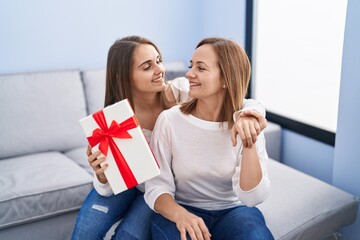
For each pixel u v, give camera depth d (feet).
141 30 8.58
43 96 7.08
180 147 4.06
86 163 6.58
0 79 6.90
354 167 5.53
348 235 5.71
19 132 6.84
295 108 7.48
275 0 7.57
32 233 5.65
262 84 8.24
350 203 5.24
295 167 7.39
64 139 7.20
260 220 3.93
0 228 5.37
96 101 7.61
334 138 6.38
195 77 3.90
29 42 7.54
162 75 4.54
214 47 3.88
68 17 7.77
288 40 7.39
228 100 3.99
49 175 5.91
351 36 5.25
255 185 3.74
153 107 4.82
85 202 4.58
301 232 4.80
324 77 6.75
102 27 8.15
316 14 6.72
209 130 4.03
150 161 3.79
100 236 4.40
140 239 4.19
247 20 7.97
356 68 5.26
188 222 3.62
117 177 3.84
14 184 5.64
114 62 4.48
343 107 5.55
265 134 7.18
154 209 3.99
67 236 5.90
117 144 3.81
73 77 7.42
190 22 9.09
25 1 7.33
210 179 4.08
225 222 3.91
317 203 5.12
